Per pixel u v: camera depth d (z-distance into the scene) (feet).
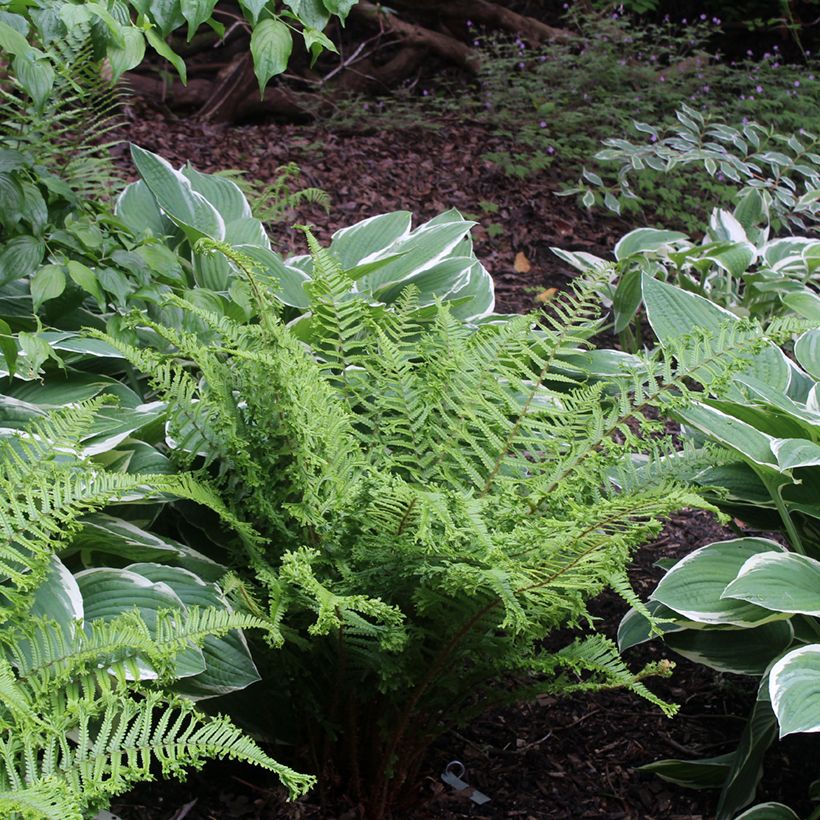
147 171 9.97
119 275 7.62
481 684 7.00
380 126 20.81
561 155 19.88
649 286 8.76
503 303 15.35
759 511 8.08
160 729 4.76
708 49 28.78
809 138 21.63
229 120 21.40
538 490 6.30
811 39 29.09
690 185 19.76
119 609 5.94
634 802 7.46
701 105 22.36
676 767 7.47
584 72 21.91
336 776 6.84
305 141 19.69
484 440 6.84
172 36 22.50
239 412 6.56
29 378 6.79
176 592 6.23
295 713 6.89
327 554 6.26
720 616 6.88
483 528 5.18
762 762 7.35
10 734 4.68
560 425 6.90
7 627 5.38
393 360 6.75
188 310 7.29
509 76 22.22
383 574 6.02
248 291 8.11
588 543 5.71
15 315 8.34
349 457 6.48
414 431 6.72
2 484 5.19
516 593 5.72
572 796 7.43
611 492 6.33
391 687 6.06
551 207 18.40
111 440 6.63
